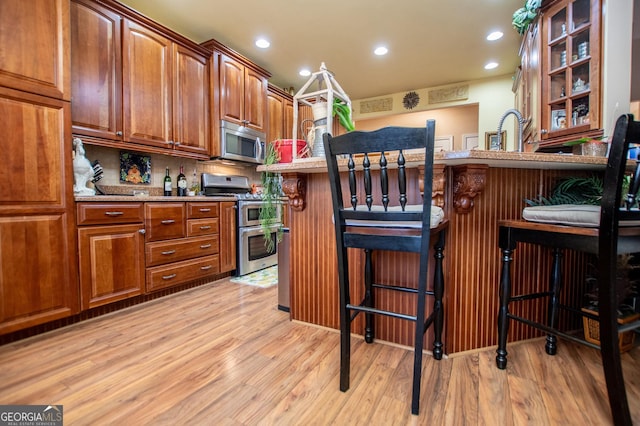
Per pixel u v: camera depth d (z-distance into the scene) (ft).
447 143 20.77
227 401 3.80
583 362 4.69
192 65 9.70
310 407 3.69
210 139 10.41
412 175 5.07
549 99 7.94
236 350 5.12
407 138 3.28
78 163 6.61
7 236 5.27
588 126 6.86
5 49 5.26
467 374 4.38
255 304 7.42
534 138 8.55
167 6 8.80
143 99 8.29
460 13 9.16
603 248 3.28
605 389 4.00
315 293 6.08
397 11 9.04
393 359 4.83
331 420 3.47
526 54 9.87
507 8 8.93
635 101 7.33
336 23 9.71
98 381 4.23
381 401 3.79
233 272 10.16
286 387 4.09
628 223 3.57
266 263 11.18
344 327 3.96
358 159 4.63
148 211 7.41
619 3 6.47
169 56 8.96
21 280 5.42
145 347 5.22
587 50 7.01
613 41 6.52
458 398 3.84
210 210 9.08
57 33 5.90
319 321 6.06
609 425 3.36
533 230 4.16
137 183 9.23
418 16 9.30
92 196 6.37
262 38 10.64
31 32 5.57
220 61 10.44
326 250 5.92
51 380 4.25
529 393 3.93
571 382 4.17
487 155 3.76
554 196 5.31
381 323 5.44
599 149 5.06
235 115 11.03
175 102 9.16
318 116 5.71
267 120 12.69
